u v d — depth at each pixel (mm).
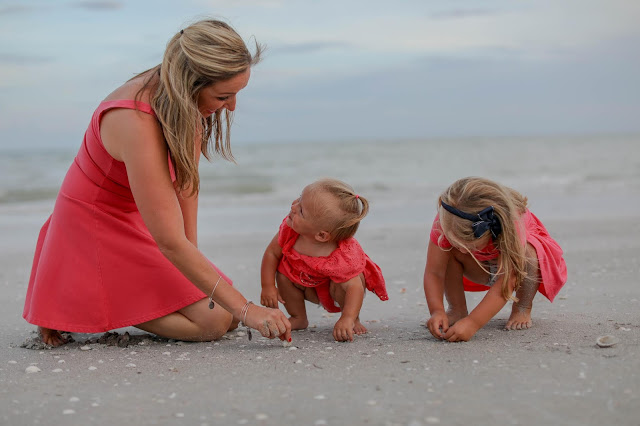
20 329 3635
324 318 4020
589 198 12336
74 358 2881
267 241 7398
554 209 10484
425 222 9195
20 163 23906
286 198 13086
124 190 3092
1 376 2584
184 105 2736
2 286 5102
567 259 5605
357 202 3365
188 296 3145
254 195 13969
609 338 2836
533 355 2691
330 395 2242
